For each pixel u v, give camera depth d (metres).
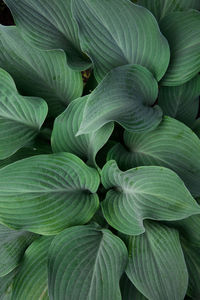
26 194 0.91
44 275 0.98
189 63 0.95
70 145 0.98
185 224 0.99
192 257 1.03
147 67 0.96
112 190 0.97
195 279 1.01
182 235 1.01
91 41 0.91
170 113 1.06
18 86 1.02
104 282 0.92
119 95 0.88
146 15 0.88
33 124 1.02
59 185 0.93
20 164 0.90
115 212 0.94
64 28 0.97
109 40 0.92
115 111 0.87
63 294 0.90
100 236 0.97
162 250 0.96
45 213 0.92
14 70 1.01
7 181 0.89
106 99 0.85
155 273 0.95
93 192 0.95
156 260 0.95
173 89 1.05
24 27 0.94
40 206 0.91
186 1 1.00
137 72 0.91
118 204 0.94
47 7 0.94
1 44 0.97
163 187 0.86
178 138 0.93
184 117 1.07
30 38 0.94
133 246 0.97
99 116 0.84
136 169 0.85
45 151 1.06
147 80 0.93
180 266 0.93
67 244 0.93
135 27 0.90
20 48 0.98
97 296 0.91
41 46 0.95
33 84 1.03
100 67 0.94
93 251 0.95
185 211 0.86
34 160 0.91
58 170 0.92
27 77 1.02
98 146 0.91
